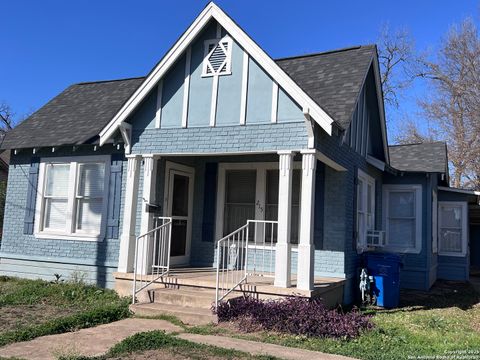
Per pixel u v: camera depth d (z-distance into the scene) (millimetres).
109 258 10336
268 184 10250
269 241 10023
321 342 6141
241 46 8430
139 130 9203
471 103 24938
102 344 5688
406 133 28969
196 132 8695
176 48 8727
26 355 5145
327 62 10836
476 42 25547
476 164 24906
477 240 22781
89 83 14094
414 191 13672
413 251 13352
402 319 8281
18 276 11312
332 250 9445
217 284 7066
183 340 5703
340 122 8258
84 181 11016
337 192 9594
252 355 5242
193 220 10656
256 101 8273
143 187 9227
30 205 11445
